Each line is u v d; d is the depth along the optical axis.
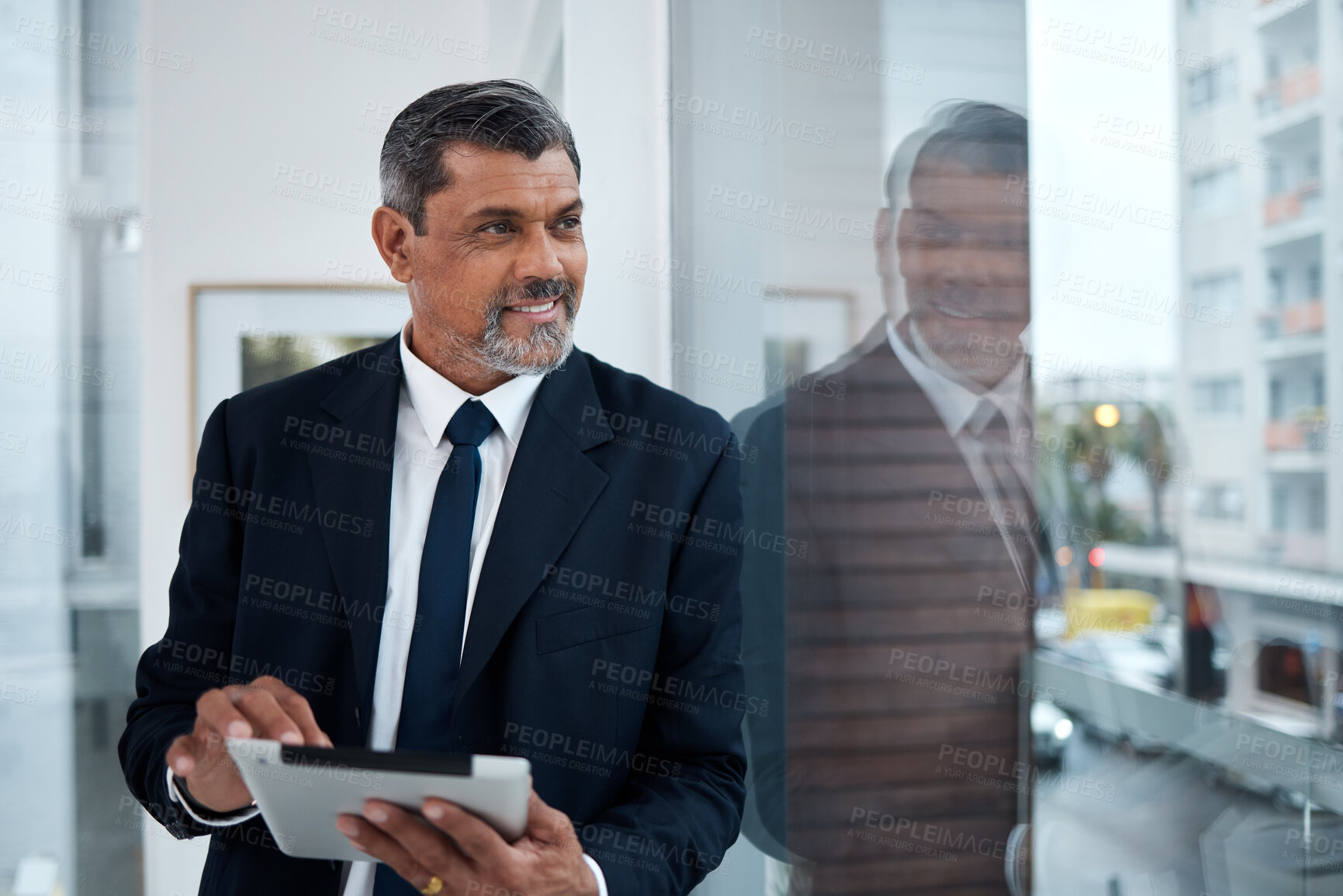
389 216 1.34
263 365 2.74
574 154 1.29
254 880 1.22
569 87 2.28
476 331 1.25
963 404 1.29
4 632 2.81
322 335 2.75
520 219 1.21
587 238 2.30
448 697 1.24
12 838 2.81
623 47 2.30
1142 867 1.04
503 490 1.29
